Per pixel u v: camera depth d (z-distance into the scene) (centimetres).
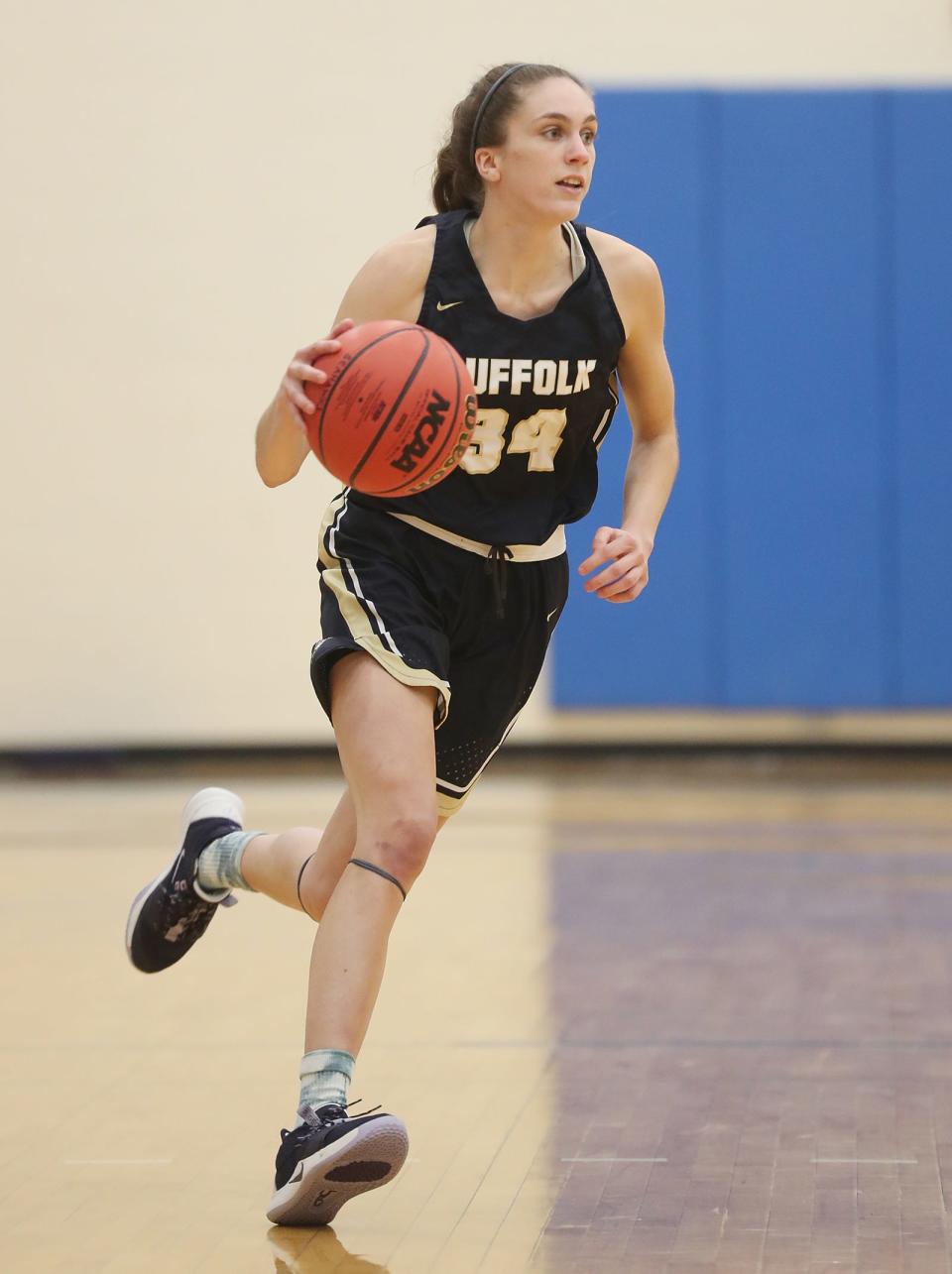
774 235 2686
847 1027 1131
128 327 2783
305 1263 702
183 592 2795
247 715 2802
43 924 1552
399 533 807
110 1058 1069
